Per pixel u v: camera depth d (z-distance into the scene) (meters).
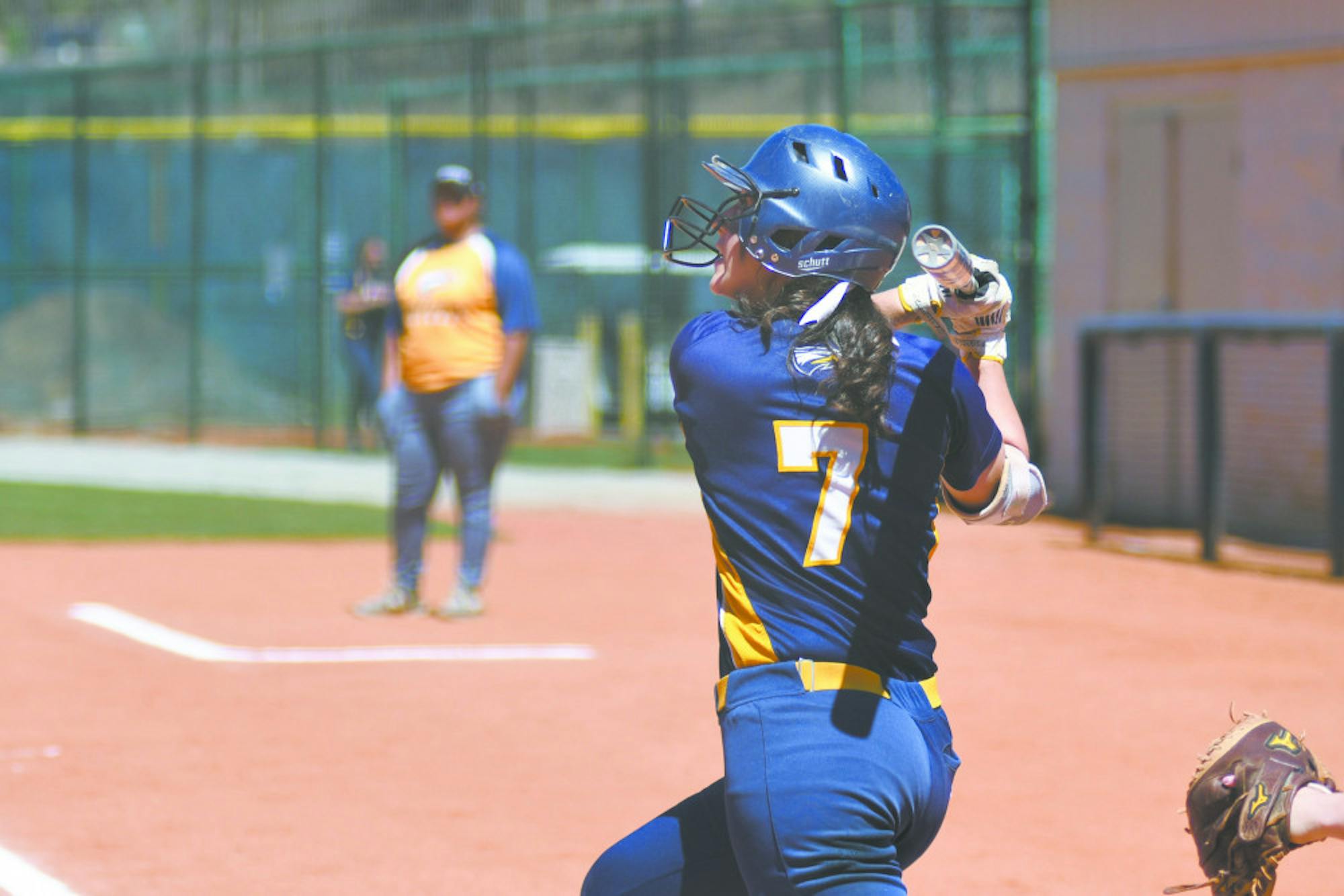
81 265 80.69
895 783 10.41
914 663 10.94
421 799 22.19
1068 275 56.91
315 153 76.56
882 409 10.70
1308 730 26.48
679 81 69.94
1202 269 54.25
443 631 34.69
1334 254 50.84
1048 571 44.22
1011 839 20.77
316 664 30.95
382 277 75.75
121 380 93.19
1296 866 20.08
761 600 10.73
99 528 50.38
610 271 83.50
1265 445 51.56
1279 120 51.78
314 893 18.39
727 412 10.86
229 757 24.30
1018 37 67.38
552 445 79.12
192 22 101.25
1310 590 41.44
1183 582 42.50
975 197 65.12
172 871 19.03
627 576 42.75
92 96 84.44
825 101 86.38
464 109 94.88
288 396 92.62
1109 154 55.91
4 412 91.50
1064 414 57.03
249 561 44.78
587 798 22.31
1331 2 50.16
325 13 90.12
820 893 10.30
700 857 11.55
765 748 10.49
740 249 11.45
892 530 10.77
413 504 36.22
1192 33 53.22
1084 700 28.69
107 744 24.97
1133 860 19.94
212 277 86.44
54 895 18.08
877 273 11.21
